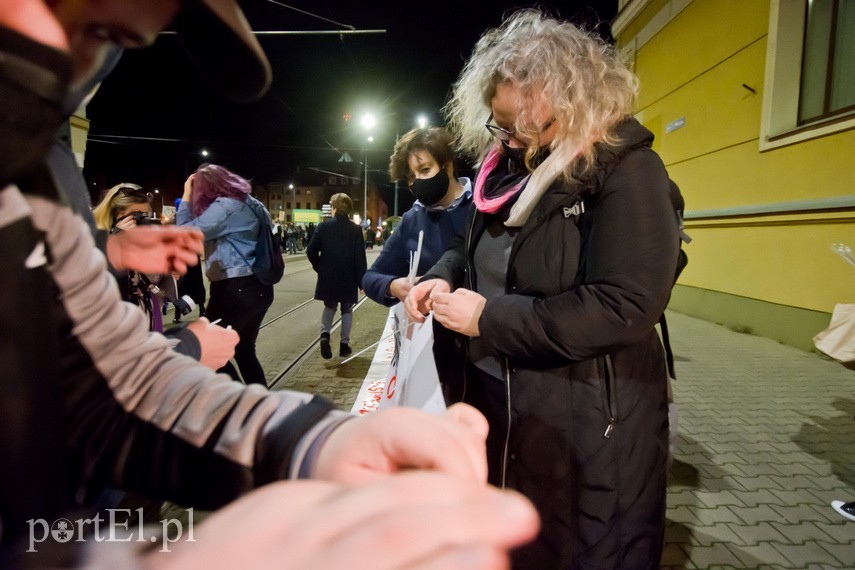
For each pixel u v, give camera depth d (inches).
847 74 217.8
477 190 59.1
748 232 266.2
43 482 15.9
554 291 48.1
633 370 48.0
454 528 8.5
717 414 154.0
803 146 229.0
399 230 101.7
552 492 47.8
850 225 203.9
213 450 21.1
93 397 21.5
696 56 315.6
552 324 43.2
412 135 93.3
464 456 15.4
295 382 179.0
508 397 49.7
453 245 74.4
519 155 53.0
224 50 18.3
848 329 97.5
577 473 47.4
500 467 54.3
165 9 16.3
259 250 131.9
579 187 45.3
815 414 153.9
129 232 48.3
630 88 48.7
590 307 42.4
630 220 42.9
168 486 21.9
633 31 404.2
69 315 20.4
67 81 13.5
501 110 49.6
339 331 273.1
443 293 50.6
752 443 133.8
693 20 318.3
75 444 20.7
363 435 17.1
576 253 47.5
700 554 89.4
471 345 55.6
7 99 12.2
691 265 322.3
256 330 137.6
